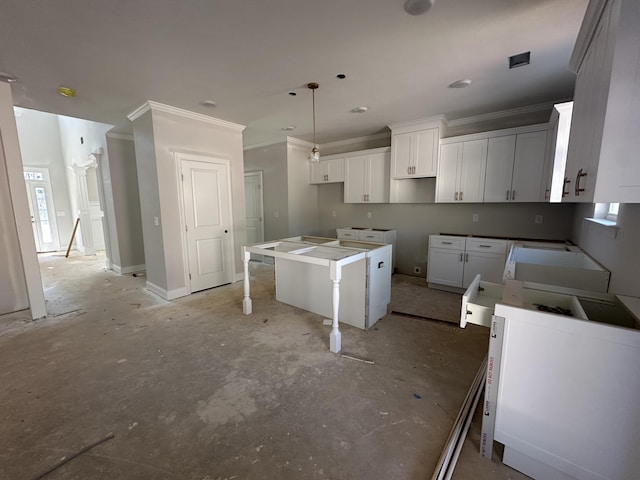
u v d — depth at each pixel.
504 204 3.98
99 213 7.37
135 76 2.65
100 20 1.83
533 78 2.75
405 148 4.30
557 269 2.16
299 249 2.97
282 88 2.95
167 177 3.60
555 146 2.94
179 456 1.48
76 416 1.76
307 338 2.71
